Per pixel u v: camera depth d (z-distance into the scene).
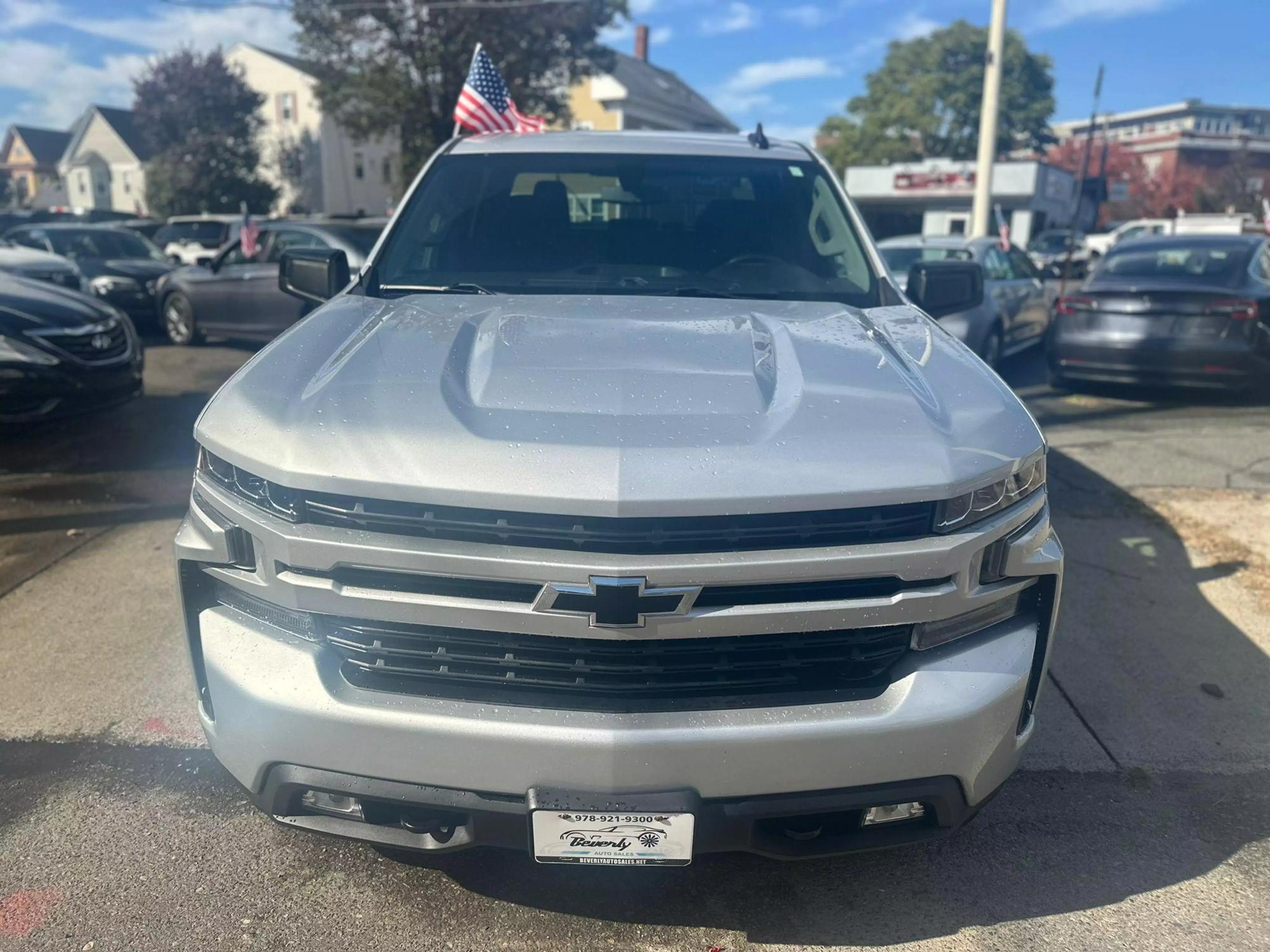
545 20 27.83
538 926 2.36
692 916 2.40
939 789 2.03
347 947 2.29
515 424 1.99
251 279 10.49
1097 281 8.38
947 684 2.01
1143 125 75.62
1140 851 2.67
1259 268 8.10
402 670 1.99
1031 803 2.88
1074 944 2.33
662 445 1.93
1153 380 7.97
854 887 2.51
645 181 3.46
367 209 46.88
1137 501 5.56
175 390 8.69
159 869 2.53
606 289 3.08
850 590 1.95
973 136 49.25
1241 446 6.74
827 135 52.88
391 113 28.78
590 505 1.85
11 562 4.55
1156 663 3.74
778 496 1.88
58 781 2.90
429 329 2.47
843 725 1.93
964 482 1.98
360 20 27.98
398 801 1.99
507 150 3.61
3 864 2.54
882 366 2.33
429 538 1.92
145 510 5.30
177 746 3.09
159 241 19.28
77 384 6.24
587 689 1.95
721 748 1.91
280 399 2.16
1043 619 2.21
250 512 2.03
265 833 2.68
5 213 27.47
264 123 43.56
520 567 1.87
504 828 2.00
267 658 2.04
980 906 2.45
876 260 3.27
